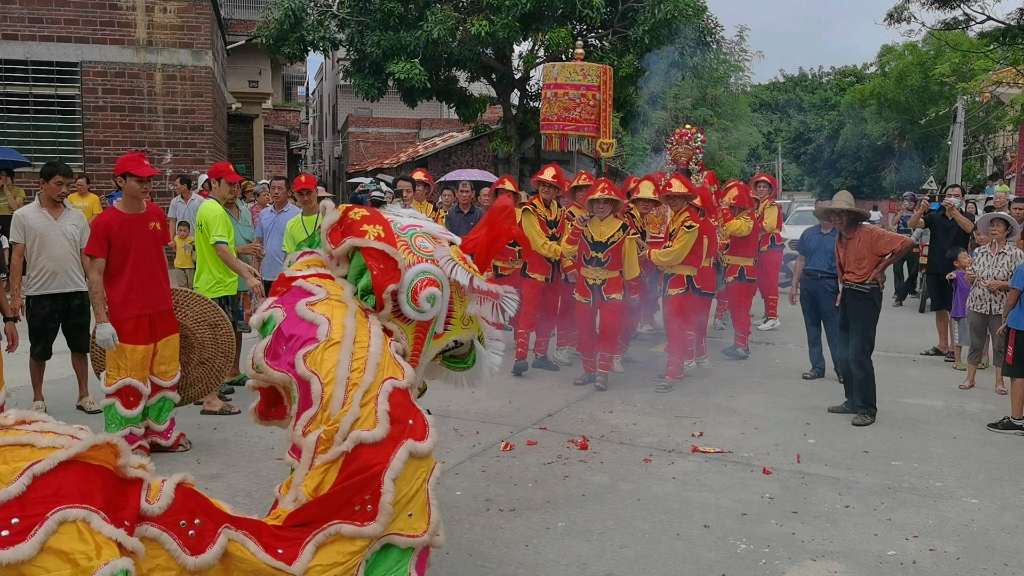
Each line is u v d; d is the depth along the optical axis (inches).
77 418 253.4
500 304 126.6
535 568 159.8
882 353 390.3
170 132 543.8
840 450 236.1
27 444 80.0
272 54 693.3
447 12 647.8
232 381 293.4
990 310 305.0
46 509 76.8
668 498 197.5
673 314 305.1
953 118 1407.5
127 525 83.2
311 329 107.0
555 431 251.9
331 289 112.9
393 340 114.0
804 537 175.9
